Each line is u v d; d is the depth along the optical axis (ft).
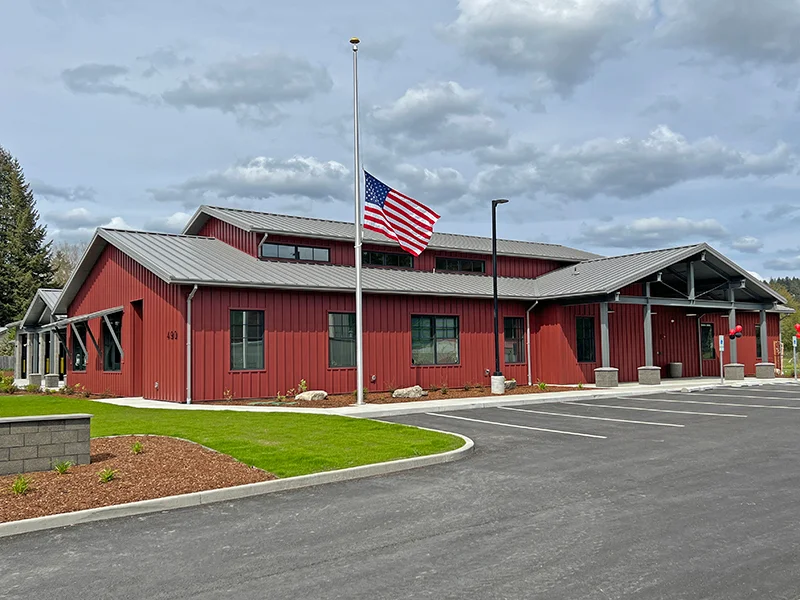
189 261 67.77
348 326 72.54
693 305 88.28
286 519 24.73
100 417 49.98
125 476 30.07
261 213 86.99
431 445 38.11
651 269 81.15
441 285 81.76
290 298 68.03
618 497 27.20
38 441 31.07
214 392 62.64
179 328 61.62
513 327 86.58
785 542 21.17
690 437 42.52
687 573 18.52
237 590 17.81
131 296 71.67
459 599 16.92
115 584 18.45
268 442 38.47
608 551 20.42
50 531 23.65
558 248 114.93
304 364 68.49
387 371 74.43
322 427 44.50
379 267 85.40
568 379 84.89
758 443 40.01
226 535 22.85
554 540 21.57
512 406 62.34
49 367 109.29
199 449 36.19
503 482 30.27
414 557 20.15
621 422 50.08
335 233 81.35
